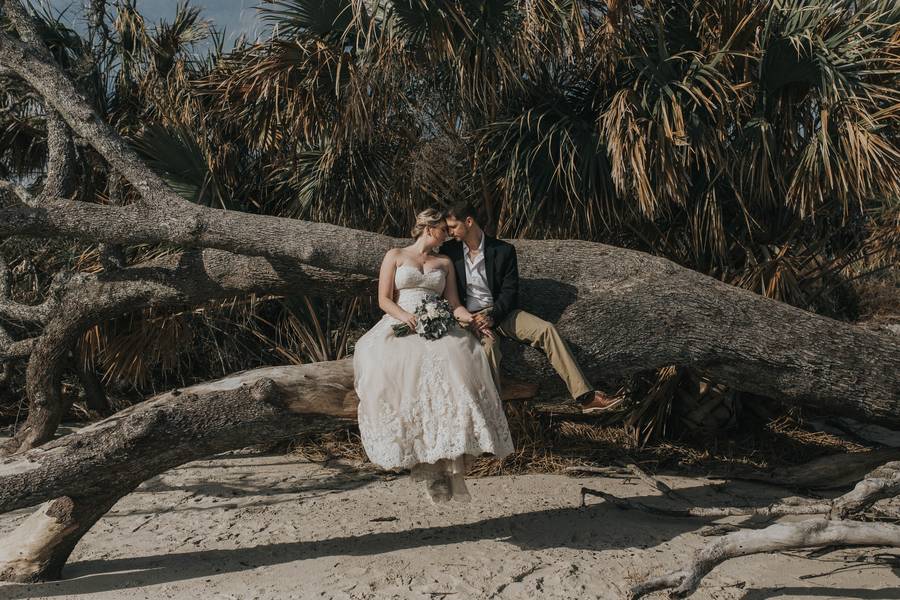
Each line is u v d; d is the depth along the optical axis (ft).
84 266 22.43
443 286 14.51
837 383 15.88
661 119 17.22
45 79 17.24
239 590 12.22
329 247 15.84
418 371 13.33
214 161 21.29
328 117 19.16
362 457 20.76
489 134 19.57
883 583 12.56
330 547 14.32
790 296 19.57
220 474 19.43
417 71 18.20
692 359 15.99
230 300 21.53
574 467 19.58
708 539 14.74
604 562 13.44
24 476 12.67
